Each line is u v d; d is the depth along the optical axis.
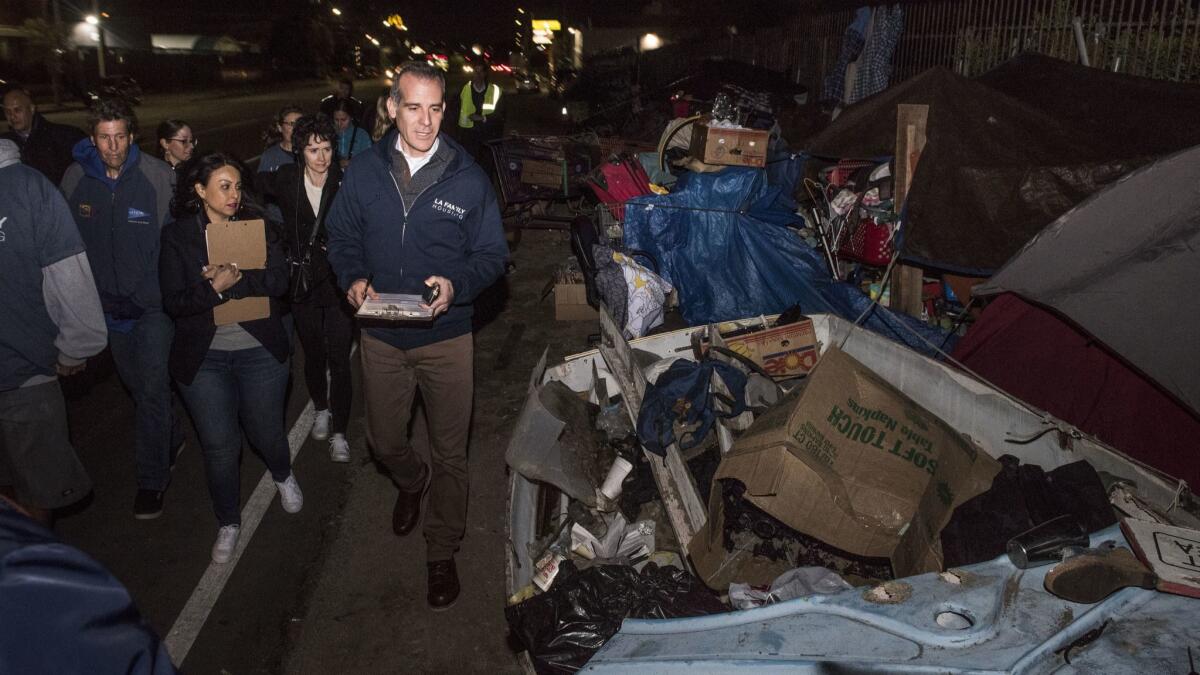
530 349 6.92
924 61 10.85
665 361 4.47
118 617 1.01
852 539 2.80
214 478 3.86
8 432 3.36
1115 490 2.74
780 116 10.77
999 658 1.70
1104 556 1.88
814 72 15.23
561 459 3.59
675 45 24.78
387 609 3.77
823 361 3.09
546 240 10.46
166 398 4.24
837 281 6.76
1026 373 4.18
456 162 3.33
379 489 4.77
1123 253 3.56
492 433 5.47
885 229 6.34
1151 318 3.49
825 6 16.53
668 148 8.62
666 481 3.32
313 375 5.09
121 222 3.95
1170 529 2.00
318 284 4.57
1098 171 5.30
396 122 3.26
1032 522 2.75
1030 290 3.73
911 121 5.99
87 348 3.39
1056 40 8.55
